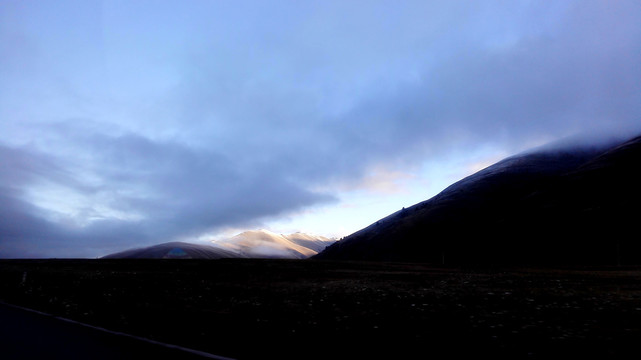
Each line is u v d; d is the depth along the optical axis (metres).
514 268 43.28
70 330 9.80
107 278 28.78
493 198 118.62
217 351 7.89
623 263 55.03
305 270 36.91
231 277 29.58
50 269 40.03
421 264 52.66
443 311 12.69
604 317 11.14
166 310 13.57
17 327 10.21
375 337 9.07
